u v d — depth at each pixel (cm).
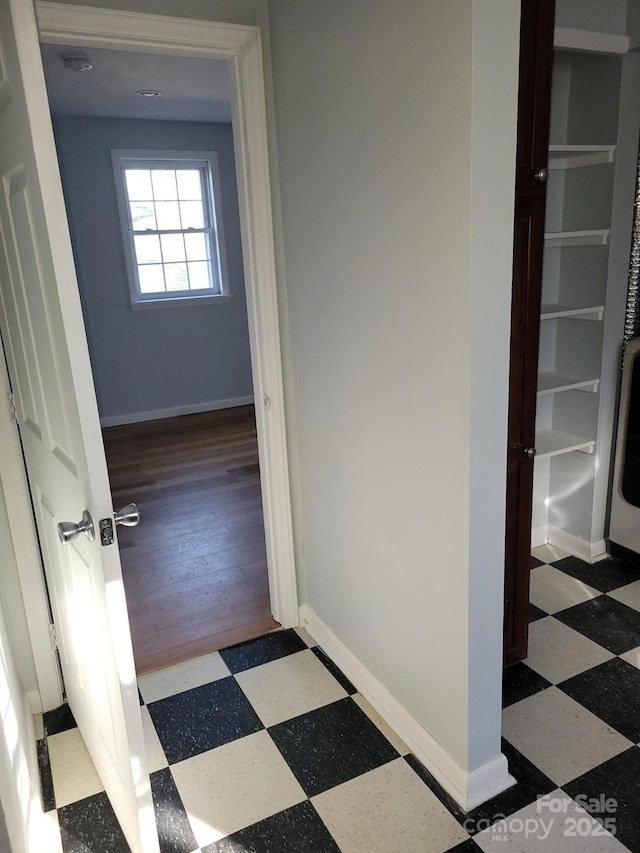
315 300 200
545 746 188
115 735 152
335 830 166
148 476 425
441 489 159
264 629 252
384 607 195
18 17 104
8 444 189
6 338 180
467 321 140
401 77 145
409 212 151
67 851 164
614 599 257
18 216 132
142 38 183
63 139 485
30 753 179
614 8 229
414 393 162
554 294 275
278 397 225
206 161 537
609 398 267
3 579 197
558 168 257
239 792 179
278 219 212
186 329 557
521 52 162
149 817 146
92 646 157
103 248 513
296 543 245
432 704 179
